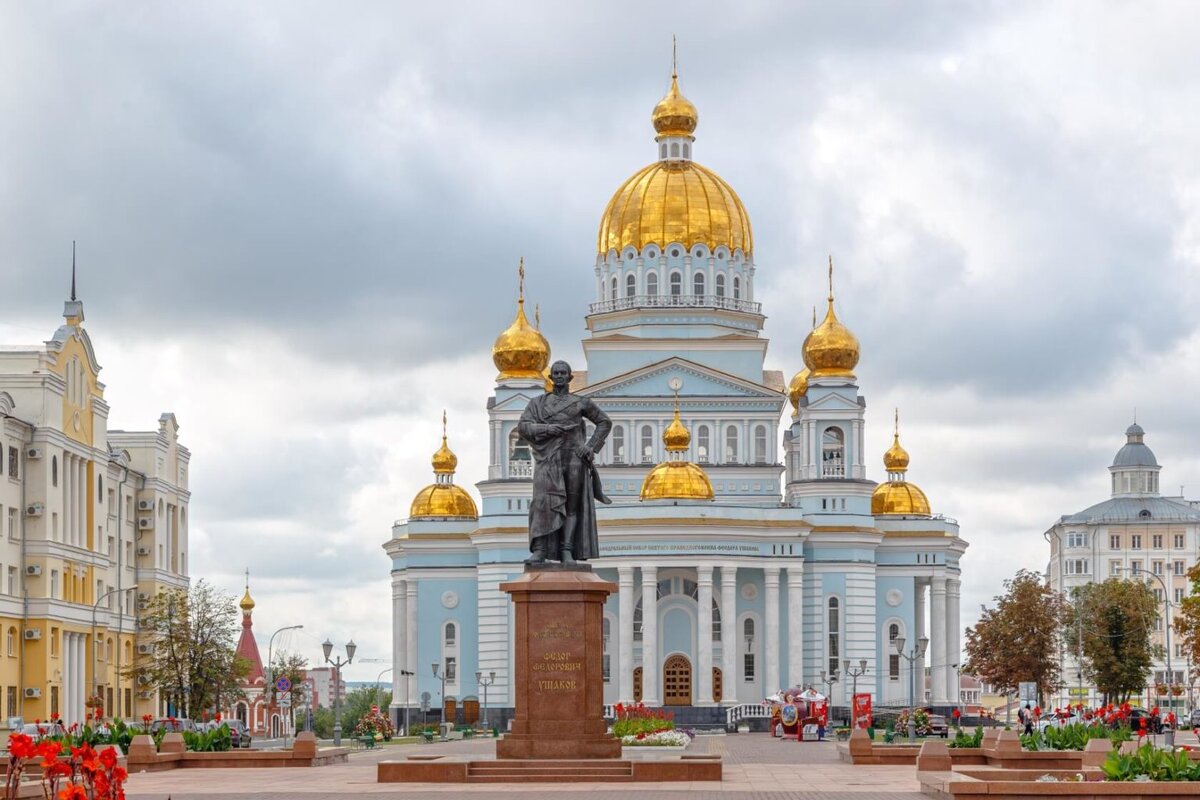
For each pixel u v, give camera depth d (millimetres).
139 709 128750
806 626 152750
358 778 59062
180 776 61969
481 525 155500
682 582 151625
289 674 170875
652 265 160750
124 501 127250
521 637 53750
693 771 54469
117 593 124000
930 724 115875
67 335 114812
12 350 110938
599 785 52031
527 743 53688
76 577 114875
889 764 71875
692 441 159000
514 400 159500
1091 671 162375
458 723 157875
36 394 109688
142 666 124500
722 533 147125
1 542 104500
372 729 117750
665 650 151125
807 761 77750
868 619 153375
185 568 140000
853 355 158000
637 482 157500
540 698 53656
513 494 157625
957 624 164375
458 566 160375
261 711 177125
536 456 54969
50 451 109938
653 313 160125
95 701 92062
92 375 120062
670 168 163750
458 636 159875
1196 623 113312
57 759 36375
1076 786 45844
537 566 54250
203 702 119062
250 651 186250
